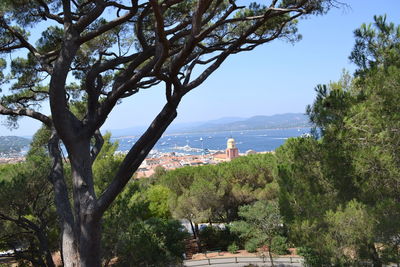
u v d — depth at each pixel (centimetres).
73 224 506
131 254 848
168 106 416
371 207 458
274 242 1516
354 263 471
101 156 1177
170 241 1066
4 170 1034
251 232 1476
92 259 435
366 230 446
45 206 938
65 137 456
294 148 578
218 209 1911
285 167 587
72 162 466
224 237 1817
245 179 1705
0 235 911
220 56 485
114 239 809
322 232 478
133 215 837
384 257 462
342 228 461
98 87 542
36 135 1266
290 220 524
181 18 636
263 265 1414
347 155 482
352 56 541
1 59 730
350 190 507
